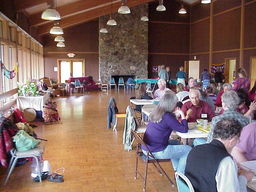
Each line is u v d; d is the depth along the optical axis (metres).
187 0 17.47
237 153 2.33
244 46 12.35
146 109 4.95
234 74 12.44
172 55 18.19
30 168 4.01
